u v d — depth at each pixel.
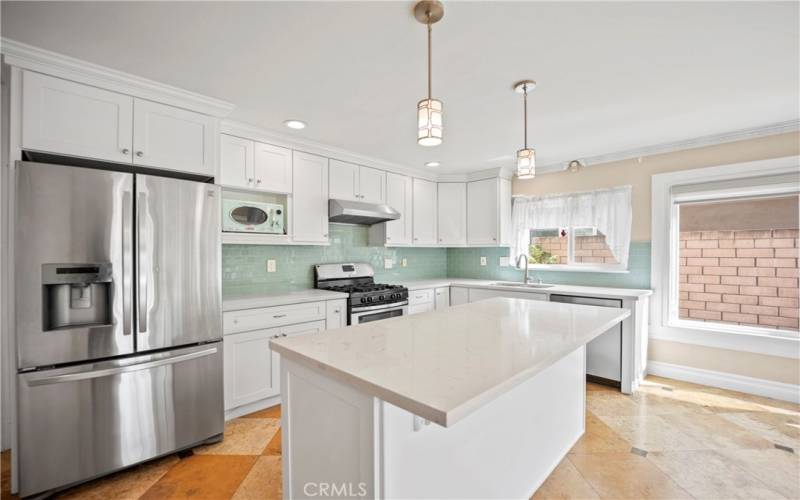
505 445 1.65
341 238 3.89
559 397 2.08
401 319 1.88
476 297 4.04
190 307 2.15
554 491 1.85
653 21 1.56
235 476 1.97
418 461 1.23
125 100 2.02
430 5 1.44
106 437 1.88
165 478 1.95
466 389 0.95
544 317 1.93
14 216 1.70
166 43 1.71
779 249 2.97
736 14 1.51
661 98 2.34
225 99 2.34
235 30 1.62
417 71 1.99
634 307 3.03
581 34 1.66
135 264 1.96
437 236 4.50
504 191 4.30
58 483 1.77
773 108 2.51
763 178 2.92
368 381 1.01
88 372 1.81
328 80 2.10
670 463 2.07
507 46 1.76
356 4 1.45
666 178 3.37
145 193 1.99
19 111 1.73
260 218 2.91
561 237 4.11
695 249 3.35
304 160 3.20
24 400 1.70
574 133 3.02
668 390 3.10
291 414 1.40
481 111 2.54
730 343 3.10
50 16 1.50
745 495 1.80
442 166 4.14
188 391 2.15
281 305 2.77
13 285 1.70
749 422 2.53
